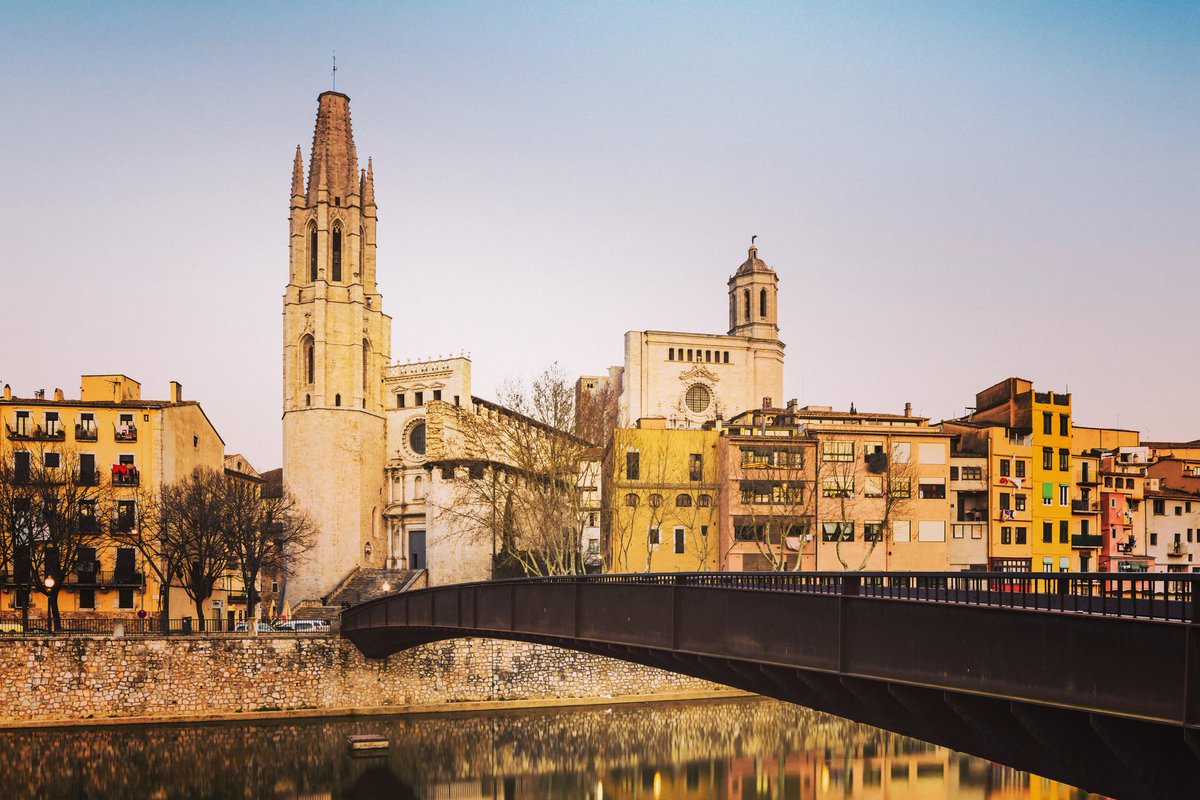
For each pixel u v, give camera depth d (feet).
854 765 161.68
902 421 258.57
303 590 320.70
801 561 227.61
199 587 228.22
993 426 259.80
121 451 253.85
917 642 62.03
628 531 233.96
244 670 184.75
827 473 238.48
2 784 148.05
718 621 81.46
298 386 336.90
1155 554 306.96
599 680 204.54
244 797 144.25
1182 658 47.26
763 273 396.37
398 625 158.71
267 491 358.43
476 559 300.20
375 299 355.56
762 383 368.07
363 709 189.47
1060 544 265.54
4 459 240.73
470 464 302.04
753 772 157.28
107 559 248.11
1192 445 384.68
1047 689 53.67
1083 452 281.54
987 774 155.84
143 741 170.40
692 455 241.14
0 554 231.09
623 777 154.81
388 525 346.13
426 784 151.23
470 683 196.65
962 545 254.27
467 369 344.08
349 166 353.10
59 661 177.06
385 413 353.72
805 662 71.15
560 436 219.82
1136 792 51.21
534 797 145.07
